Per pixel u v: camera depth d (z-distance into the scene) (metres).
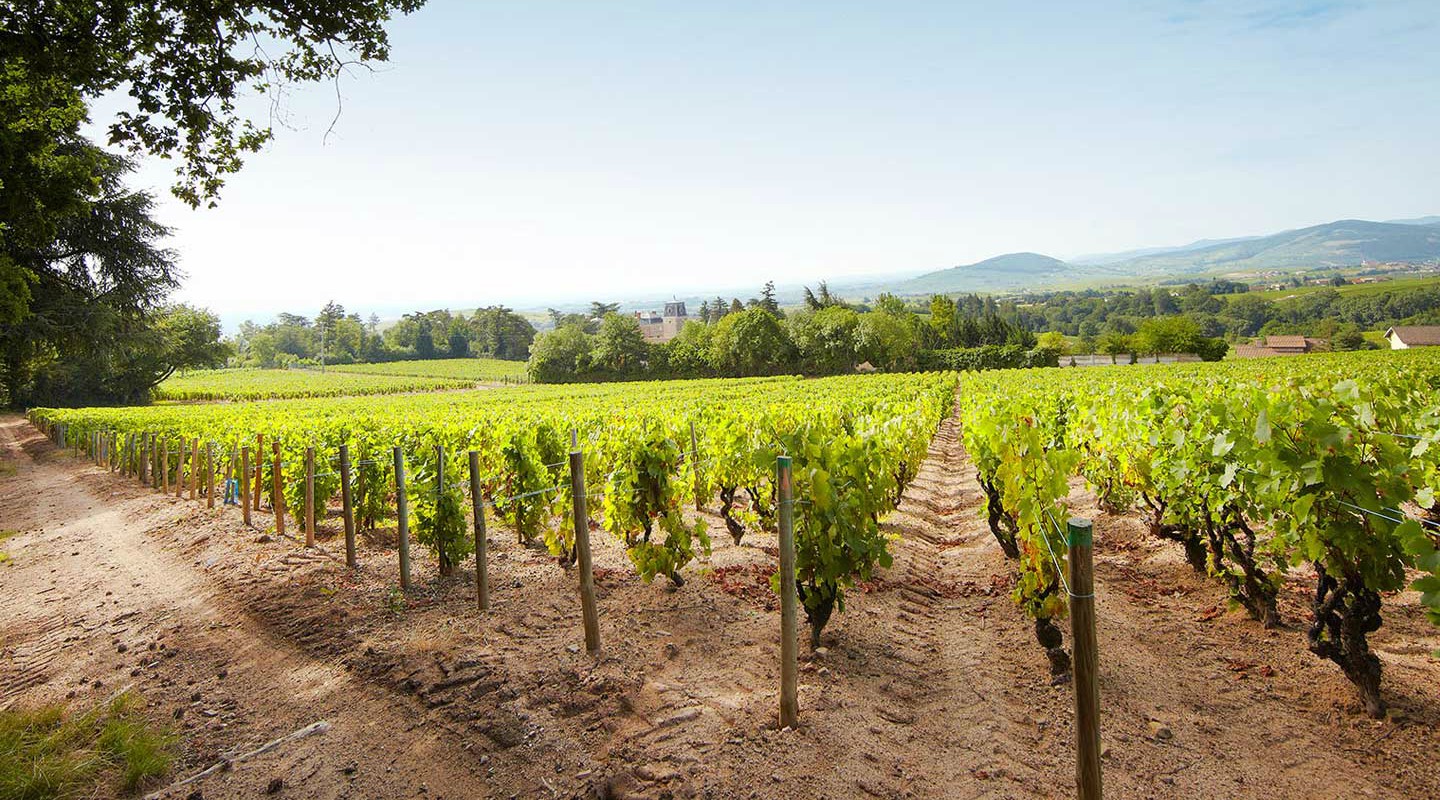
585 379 83.50
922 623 5.97
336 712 4.77
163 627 6.52
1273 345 103.19
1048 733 4.12
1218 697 4.40
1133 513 8.99
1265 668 4.68
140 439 17.64
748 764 3.85
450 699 4.73
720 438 8.94
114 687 5.37
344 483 7.79
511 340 145.00
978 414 7.85
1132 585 6.58
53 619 7.08
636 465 6.52
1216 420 5.02
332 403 43.19
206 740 4.54
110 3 7.69
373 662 5.34
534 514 8.08
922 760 3.90
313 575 7.59
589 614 5.20
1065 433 10.25
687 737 4.12
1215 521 5.46
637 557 6.37
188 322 60.22
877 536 5.60
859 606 6.23
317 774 4.12
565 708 4.52
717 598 6.38
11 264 12.60
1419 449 4.13
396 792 3.93
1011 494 5.15
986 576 7.22
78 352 29.11
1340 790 3.46
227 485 13.12
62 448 29.16
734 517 10.02
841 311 84.50
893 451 9.21
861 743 4.02
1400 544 3.65
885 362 81.06
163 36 8.14
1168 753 3.85
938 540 9.20
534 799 3.75
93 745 4.47
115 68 8.27
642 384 61.78
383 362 141.25
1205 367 40.47
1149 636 5.38
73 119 9.33
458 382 87.00
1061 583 4.70
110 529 11.80
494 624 5.89
